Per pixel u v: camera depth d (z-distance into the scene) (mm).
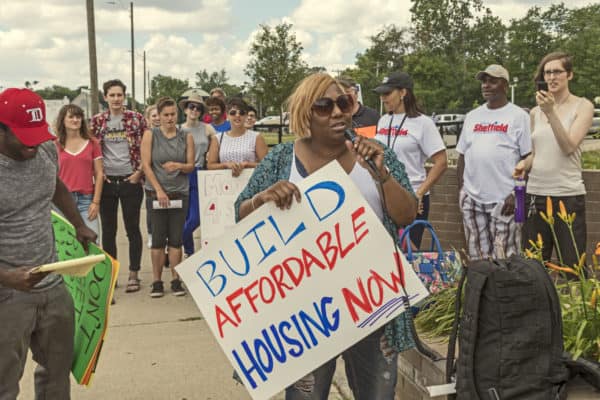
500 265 2605
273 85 29766
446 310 3621
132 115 6660
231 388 4359
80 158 6309
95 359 3328
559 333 2582
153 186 6387
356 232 2477
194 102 7625
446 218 7512
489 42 81688
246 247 2537
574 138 4816
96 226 6500
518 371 2539
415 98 5297
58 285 3131
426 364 3287
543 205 5000
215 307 2547
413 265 3879
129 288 6754
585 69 57094
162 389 4352
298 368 2488
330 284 2490
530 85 67750
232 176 6531
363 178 2578
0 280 2748
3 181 2867
